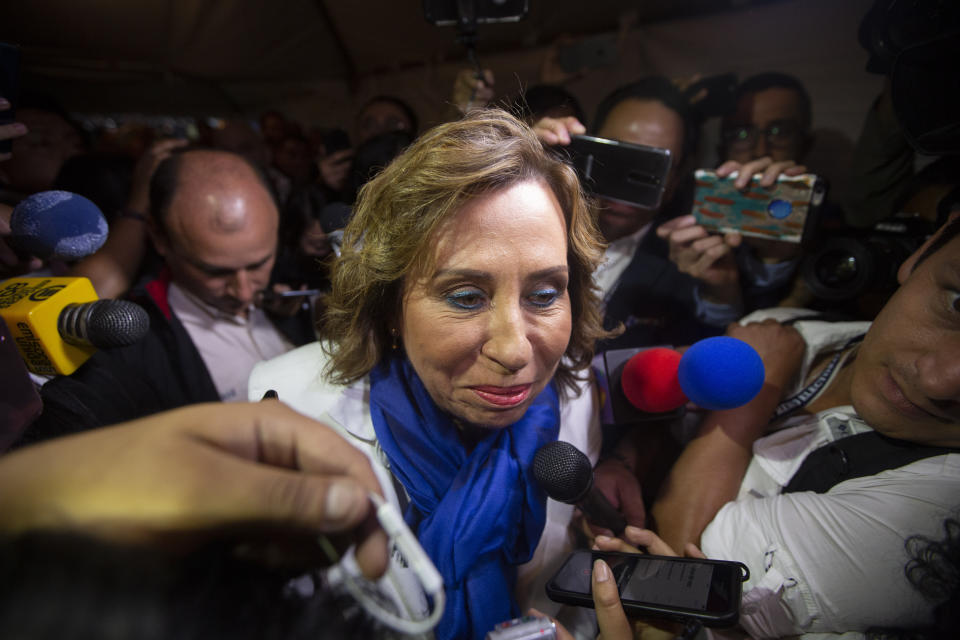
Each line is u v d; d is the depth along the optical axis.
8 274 1.07
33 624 0.34
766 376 1.03
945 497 0.74
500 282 0.69
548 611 0.98
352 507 0.43
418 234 0.70
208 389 1.38
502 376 0.73
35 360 0.91
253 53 3.85
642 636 0.79
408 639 0.58
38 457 0.41
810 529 0.80
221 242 1.28
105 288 1.29
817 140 2.42
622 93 1.53
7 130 0.95
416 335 0.74
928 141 0.93
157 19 3.38
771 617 0.80
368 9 3.27
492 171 0.66
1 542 0.37
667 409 1.01
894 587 0.74
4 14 3.14
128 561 0.37
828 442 0.92
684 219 1.30
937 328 0.76
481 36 3.24
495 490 0.81
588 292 0.88
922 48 0.88
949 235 0.79
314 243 1.82
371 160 1.66
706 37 2.66
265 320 1.54
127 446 0.42
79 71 3.88
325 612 0.49
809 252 1.27
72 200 0.96
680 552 0.93
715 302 1.40
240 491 0.40
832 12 2.31
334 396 0.94
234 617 0.42
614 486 1.05
